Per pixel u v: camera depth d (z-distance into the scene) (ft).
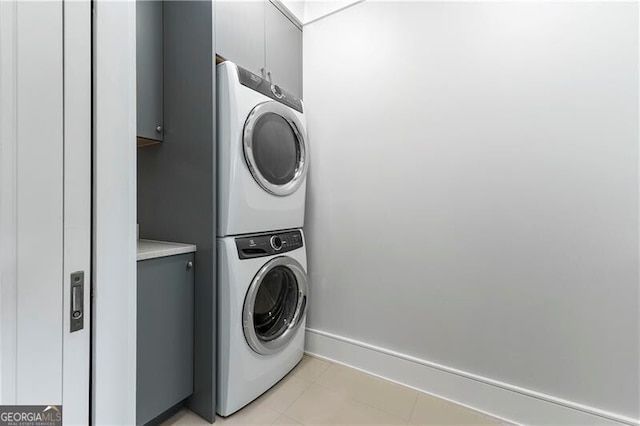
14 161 1.55
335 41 6.02
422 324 5.11
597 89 3.78
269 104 4.69
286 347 5.30
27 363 1.62
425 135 5.05
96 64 1.90
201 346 4.37
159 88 4.63
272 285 5.32
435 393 4.92
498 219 4.46
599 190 3.80
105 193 1.97
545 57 4.08
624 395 3.69
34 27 1.61
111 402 2.03
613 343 3.75
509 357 4.39
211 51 4.16
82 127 1.84
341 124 5.96
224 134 4.24
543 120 4.11
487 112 4.51
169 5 4.57
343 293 5.96
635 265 3.63
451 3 4.77
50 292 1.70
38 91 1.63
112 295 2.02
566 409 3.98
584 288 3.90
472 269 4.66
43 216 1.66
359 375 5.54
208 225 4.27
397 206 5.34
